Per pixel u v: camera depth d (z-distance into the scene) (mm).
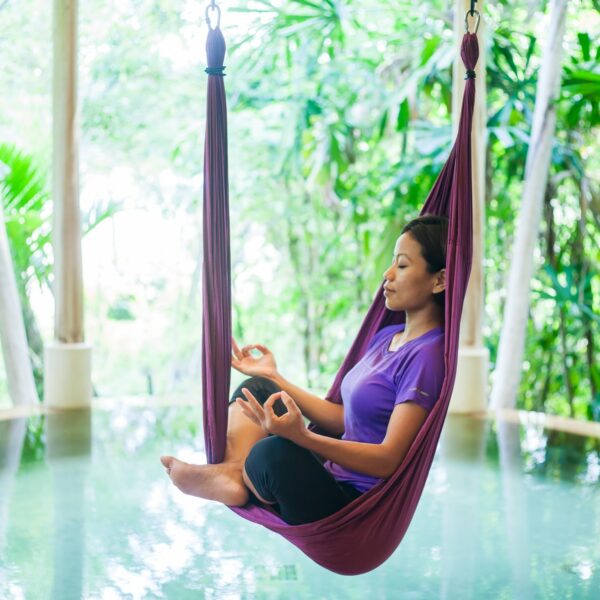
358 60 7512
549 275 6547
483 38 5297
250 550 3418
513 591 3068
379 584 3125
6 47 7719
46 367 5625
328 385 8398
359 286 8203
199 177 8281
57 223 5574
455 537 3553
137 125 8164
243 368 2729
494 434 5094
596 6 6688
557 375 7254
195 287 8359
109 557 3312
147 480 4195
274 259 8672
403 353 2371
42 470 4320
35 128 7785
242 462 2529
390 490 2303
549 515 3799
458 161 2459
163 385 9188
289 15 6820
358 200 7699
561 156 6500
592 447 4840
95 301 9094
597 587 3102
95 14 7934
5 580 3094
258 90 7770
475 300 5590
